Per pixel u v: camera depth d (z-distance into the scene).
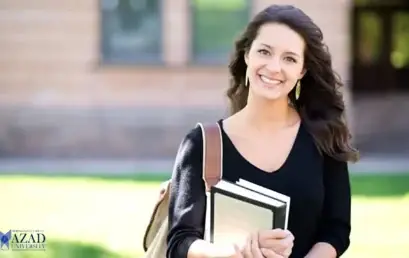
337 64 16.78
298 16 3.42
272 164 3.41
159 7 16.92
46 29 16.81
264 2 16.88
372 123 19.44
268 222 3.18
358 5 24.20
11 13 16.73
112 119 16.91
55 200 11.41
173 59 16.97
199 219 3.34
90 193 12.02
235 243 3.23
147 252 3.59
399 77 24.44
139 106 16.98
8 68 16.80
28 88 16.84
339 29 16.75
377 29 24.42
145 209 10.83
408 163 16.00
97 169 15.02
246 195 3.21
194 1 16.92
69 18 16.83
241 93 3.71
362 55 24.47
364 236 9.34
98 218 10.20
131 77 16.97
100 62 16.92
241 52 3.59
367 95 23.30
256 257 3.12
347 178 3.56
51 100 16.88
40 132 16.83
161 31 16.97
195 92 17.03
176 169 3.42
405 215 10.54
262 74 3.41
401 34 24.50
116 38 16.97
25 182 13.02
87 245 8.73
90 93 16.95
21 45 16.80
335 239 3.46
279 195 3.28
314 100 3.60
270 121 3.46
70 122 16.84
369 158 16.81
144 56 17.03
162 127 16.97
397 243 9.00
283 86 3.41
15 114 16.78
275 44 3.39
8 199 11.44
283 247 3.12
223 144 3.41
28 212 10.48
